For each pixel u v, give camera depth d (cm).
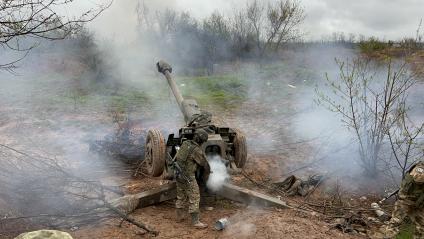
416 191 419
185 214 621
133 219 571
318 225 566
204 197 670
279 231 542
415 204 422
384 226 546
